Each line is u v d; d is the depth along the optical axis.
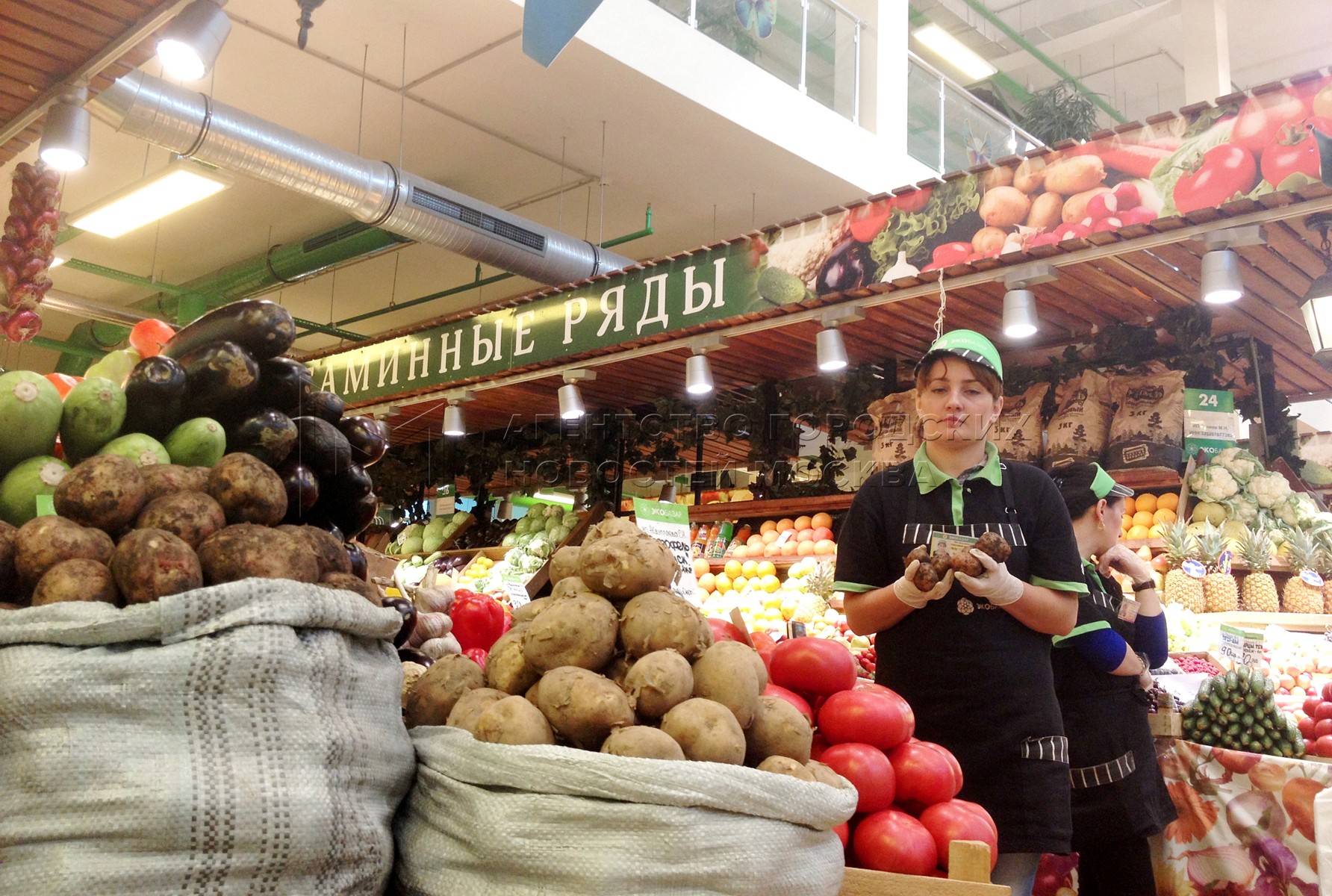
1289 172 3.38
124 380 1.76
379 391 6.72
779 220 9.73
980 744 2.07
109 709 1.15
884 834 1.70
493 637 2.38
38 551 1.27
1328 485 5.64
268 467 1.49
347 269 10.88
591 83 7.52
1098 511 2.93
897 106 9.48
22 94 4.95
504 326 5.98
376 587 1.68
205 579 1.32
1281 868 2.92
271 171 6.68
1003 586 1.99
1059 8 12.58
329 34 7.01
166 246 10.20
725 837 1.26
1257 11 11.30
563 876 1.23
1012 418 5.02
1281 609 4.68
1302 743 3.11
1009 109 13.27
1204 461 4.71
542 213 9.73
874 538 2.29
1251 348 5.15
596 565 1.55
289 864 1.18
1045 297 4.66
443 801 1.36
